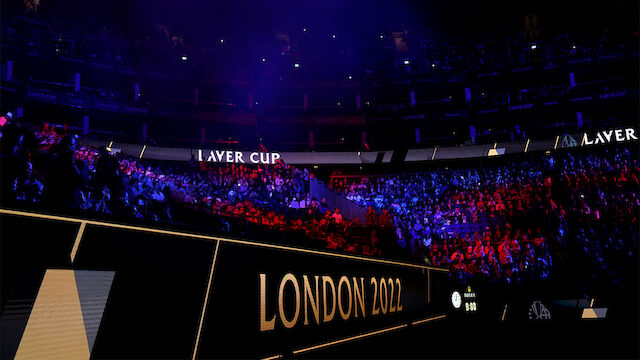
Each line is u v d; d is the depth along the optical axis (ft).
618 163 83.41
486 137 109.91
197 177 60.70
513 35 116.47
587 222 65.62
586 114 108.27
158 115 101.86
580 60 106.01
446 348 34.71
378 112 115.75
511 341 38.60
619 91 100.53
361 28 128.16
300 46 123.13
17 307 11.95
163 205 27.63
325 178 98.84
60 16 95.81
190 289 17.26
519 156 95.09
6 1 84.33
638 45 101.86
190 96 114.62
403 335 34.96
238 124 111.34
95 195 21.16
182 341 16.58
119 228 14.96
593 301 48.11
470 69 113.91
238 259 19.92
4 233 11.93
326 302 26.14
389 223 61.46
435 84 115.44
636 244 58.59
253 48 121.29
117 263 14.70
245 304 19.89
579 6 112.98
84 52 94.38
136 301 15.14
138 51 103.55
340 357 26.35
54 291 12.85
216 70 111.65
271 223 46.55
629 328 42.06
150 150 81.92
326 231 50.62
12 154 17.70
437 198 86.07
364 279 31.01
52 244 13.00
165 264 16.40
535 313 49.06
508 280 55.31
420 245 61.67
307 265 24.94
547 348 35.17
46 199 18.52
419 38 125.70
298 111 116.67
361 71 119.65
